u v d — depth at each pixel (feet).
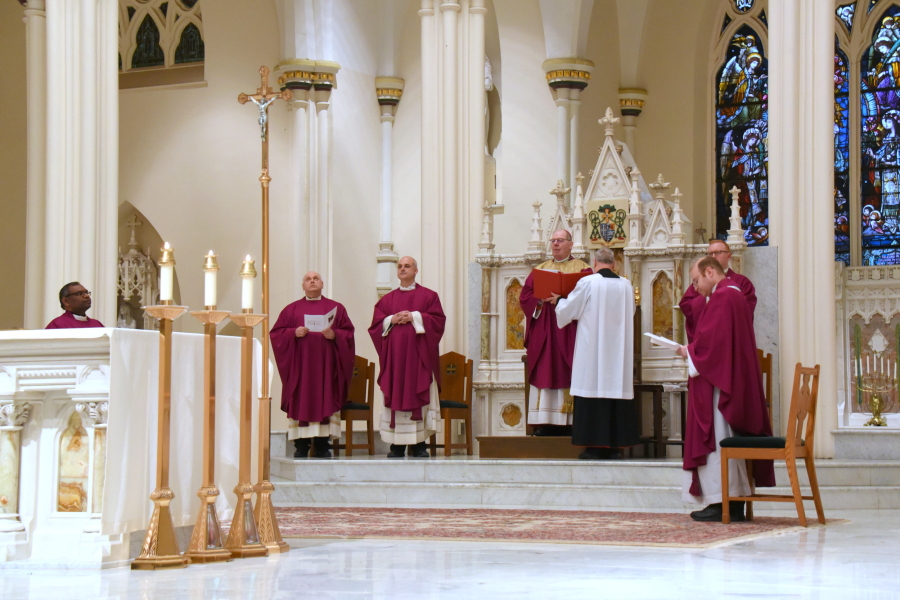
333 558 21.17
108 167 40.40
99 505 20.02
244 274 21.72
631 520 29.09
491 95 61.82
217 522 20.94
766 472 29.58
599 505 34.06
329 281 57.88
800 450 28.30
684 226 42.96
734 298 28.78
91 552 19.69
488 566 19.92
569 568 19.62
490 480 36.52
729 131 65.41
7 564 19.67
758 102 64.69
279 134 58.54
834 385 39.09
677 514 30.96
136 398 20.31
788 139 39.91
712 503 29.09
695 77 64.59
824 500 33.37
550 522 28.66
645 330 42.29
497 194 60.95
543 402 39.29
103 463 19.95
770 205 40.52
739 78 65.31
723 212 65.31
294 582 17.88
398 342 41.57
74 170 39.50
